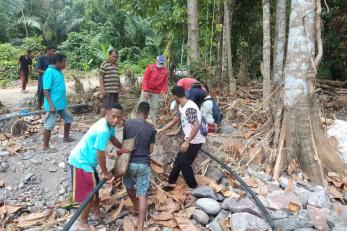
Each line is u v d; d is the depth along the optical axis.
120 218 4.40
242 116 7.70
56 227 4.30
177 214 4.41
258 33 11.78
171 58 10.42
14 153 5.79
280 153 5.57
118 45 23.89
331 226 4.31
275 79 8.08
